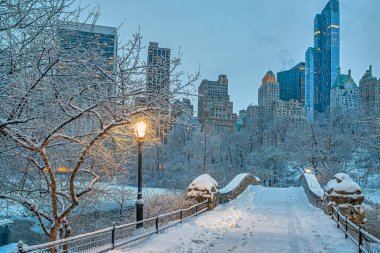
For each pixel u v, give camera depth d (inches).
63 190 486.6
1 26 299.3
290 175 2416.3
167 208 661.9
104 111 369.7
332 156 1640.0
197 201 634.2
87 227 669.3
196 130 2085.4
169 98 379.6
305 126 1840.6
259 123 2886.3
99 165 495.5
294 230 468.4
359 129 1423.5
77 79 337.7
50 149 433.7
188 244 370.9
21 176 435.2
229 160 2586.1
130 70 349.1
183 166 2001.7
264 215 610.5
